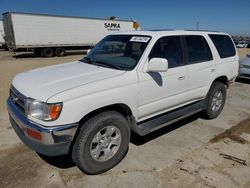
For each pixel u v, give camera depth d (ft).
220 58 15.81
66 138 8.81
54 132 8.52
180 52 13.12
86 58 13.64
